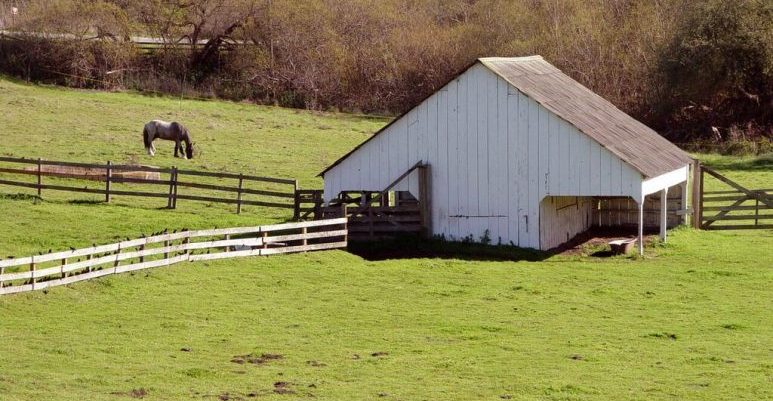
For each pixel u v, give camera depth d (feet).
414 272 164.66
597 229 212.64
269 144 305.12
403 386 105.70
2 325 124.98
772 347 122.11
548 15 436.76
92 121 314.96
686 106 366.22
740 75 352.08
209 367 111.96
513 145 187.83
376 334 127.95
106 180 216.54
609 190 181.47
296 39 426.51
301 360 115.65
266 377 108.37
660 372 111.55
